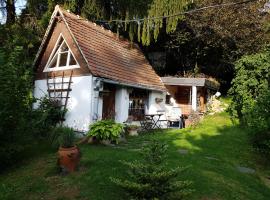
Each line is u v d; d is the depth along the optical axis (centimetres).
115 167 882
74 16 1877
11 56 1076
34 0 2295
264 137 1162
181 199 652
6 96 966
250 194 815
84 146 1199
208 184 808
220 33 2238
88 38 1823
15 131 1024
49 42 1812
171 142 1382
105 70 1698
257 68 1591
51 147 1155
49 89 1781
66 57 1748
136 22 2259
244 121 1577
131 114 1903
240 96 1684
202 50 2586
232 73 2748
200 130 1662
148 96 2075
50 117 1548
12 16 2377
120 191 746
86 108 1588
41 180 829
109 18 2439
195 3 2272
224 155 1210
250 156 1230
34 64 1856
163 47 2905
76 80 1655
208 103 2319
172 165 920
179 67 2928
